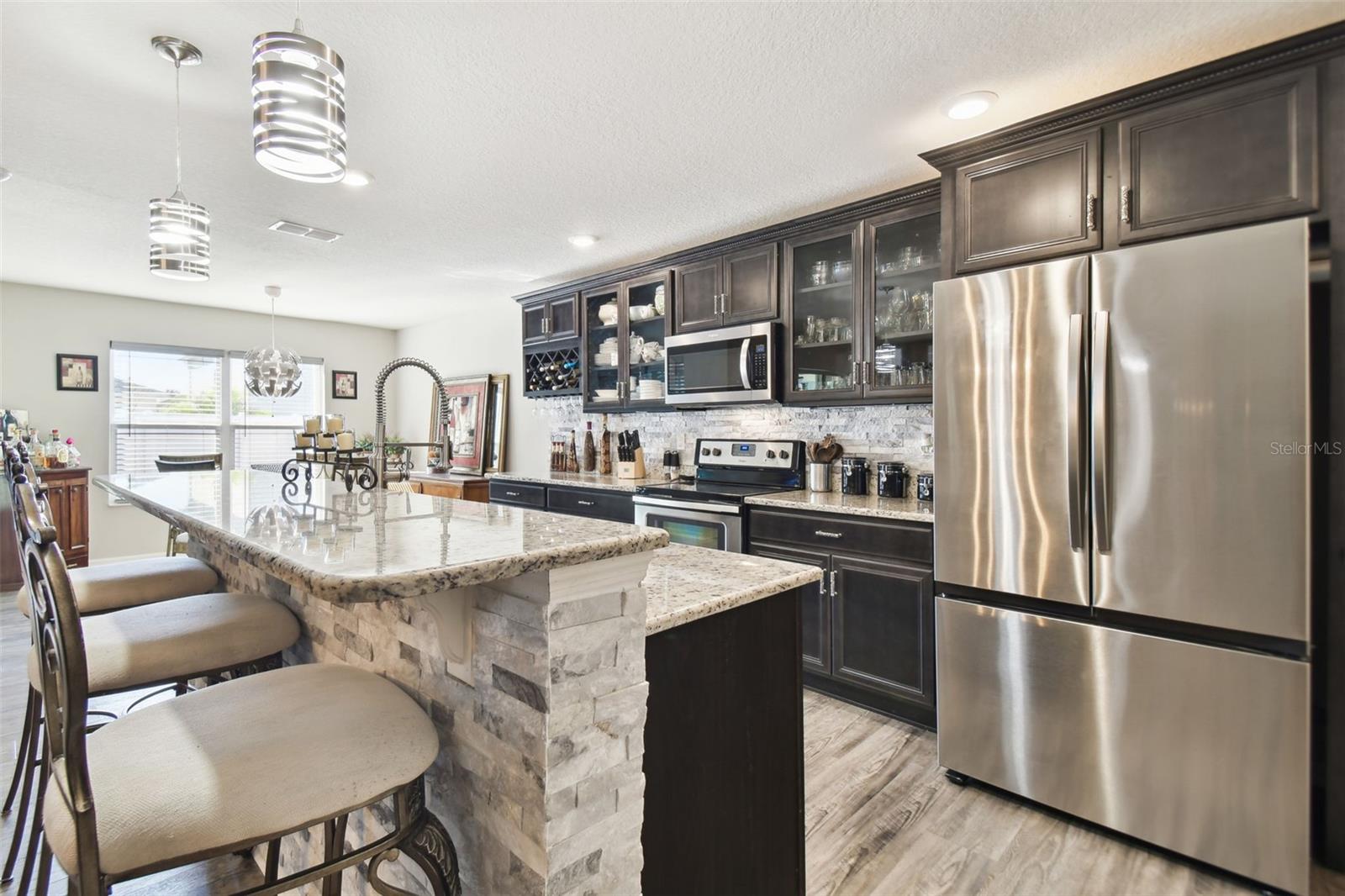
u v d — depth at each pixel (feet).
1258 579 5.21
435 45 5.98
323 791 2.71
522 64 6.32
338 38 5.88
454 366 20.39
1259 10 5.50
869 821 6.37
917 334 9.28
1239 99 5.76
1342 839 5.51
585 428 16.10
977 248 7.24
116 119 7.32
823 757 7.62
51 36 5.78
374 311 19.43
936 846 5.99
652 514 11.28
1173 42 5.98
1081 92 6.87
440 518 3.67
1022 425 6.37
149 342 17.63
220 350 18.92
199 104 6.99
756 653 4.03
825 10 5.51
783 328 10.70
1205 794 5.53
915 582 8.18
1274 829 5.25
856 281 9.75
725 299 11.50
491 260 13.52
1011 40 5.96
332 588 2.12
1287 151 5.55
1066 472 6.11
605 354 13.98
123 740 2.89
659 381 13.05
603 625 2.96
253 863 5.87
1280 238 5.08
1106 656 6.00
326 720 3.11
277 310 19.22
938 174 9.02
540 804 2.77
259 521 3.48
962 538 6.85
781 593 4.23
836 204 10.23
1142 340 5.66
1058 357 6.13
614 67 6.39
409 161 8.54
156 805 2.49
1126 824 5.94
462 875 3.28
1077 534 6.03
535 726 2.79
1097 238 6.46
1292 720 5.15
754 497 10.04
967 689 6.91
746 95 6.92
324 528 3.25
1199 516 5.45
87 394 16.71
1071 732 6.23
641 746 3.15
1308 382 4.99
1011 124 7.01
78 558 15.24
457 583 2.34
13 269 14.20
